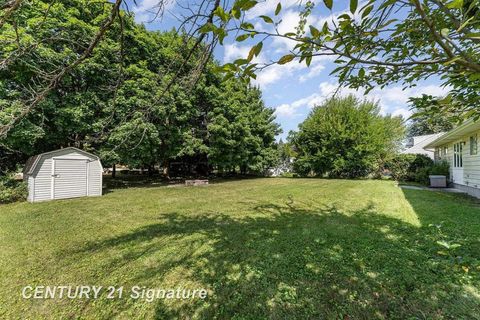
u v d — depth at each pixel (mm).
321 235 3816
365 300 2176
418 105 1627
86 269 2818
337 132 15195
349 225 4352
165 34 11125
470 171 8008
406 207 5805
